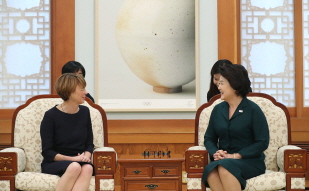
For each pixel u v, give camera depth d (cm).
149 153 405
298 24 530
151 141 514
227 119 365
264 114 387
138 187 368
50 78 522
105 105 516
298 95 529
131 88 517
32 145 386
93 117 399
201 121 394
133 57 515
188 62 516
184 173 490
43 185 342
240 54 529
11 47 525
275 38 533
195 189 347
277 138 385
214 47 520
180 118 518
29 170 383
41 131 368
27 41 523
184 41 514
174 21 512
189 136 514
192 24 515
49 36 523
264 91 534
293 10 533
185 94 517
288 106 534
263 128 359
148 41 512
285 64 534
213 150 359
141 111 516
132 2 514
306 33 534
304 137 520
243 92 365
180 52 514
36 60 524
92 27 516
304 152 342
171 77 516
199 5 518
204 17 518
